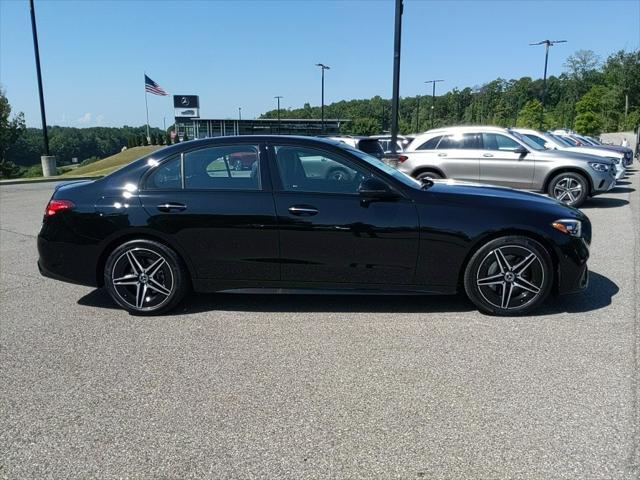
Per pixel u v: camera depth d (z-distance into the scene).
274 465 2.56
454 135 11.70
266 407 3.10
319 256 4.50
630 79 70.06
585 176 10.79
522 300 4.51
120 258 4.66
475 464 2.54
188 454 2.66
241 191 4.57
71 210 4.68
